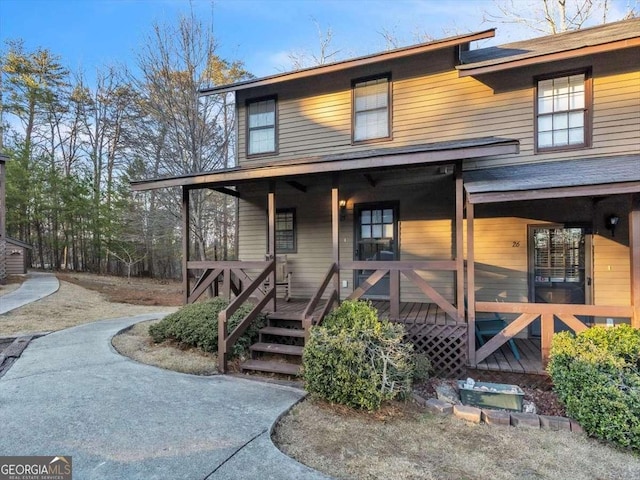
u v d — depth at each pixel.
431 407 3.70
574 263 6.22
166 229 17.25
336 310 4.66
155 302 11.70
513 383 4.66
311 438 3.05
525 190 4.53
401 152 5.14
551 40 7.44
